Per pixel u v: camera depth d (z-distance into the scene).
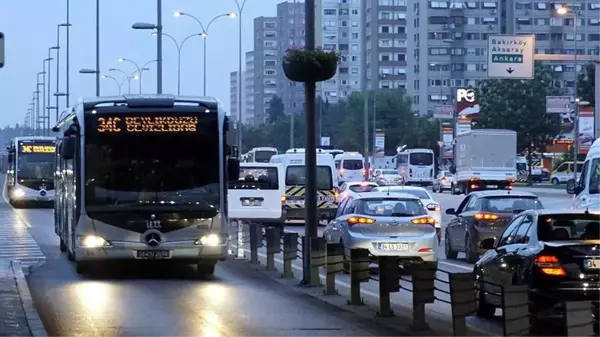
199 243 31.81
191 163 32.06
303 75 30.34
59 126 44.91
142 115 31.88
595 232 22.39
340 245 29.28
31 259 41.00
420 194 51.75
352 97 185.12
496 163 108.06
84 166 31.59
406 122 185.75
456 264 39.84
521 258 21.80
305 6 30.73
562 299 18.81
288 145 190.12
